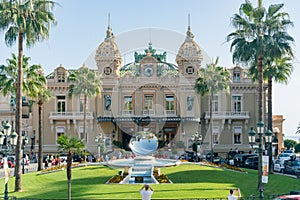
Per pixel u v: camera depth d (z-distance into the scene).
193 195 25.58
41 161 43.66
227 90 50.62
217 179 32.97
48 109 70.12
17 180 29.80
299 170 41.16
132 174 32.25
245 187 30.17
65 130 69.81
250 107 71.38
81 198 25.45
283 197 19.42
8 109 69.12
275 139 64.06
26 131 69.62
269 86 42.75
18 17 29.59
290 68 43.84
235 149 70.50
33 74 42.84
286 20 33.81
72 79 55.03
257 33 32.66
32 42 30.97
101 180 32.44
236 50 33.03
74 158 54.84
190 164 39.56
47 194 27.38
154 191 26.86
